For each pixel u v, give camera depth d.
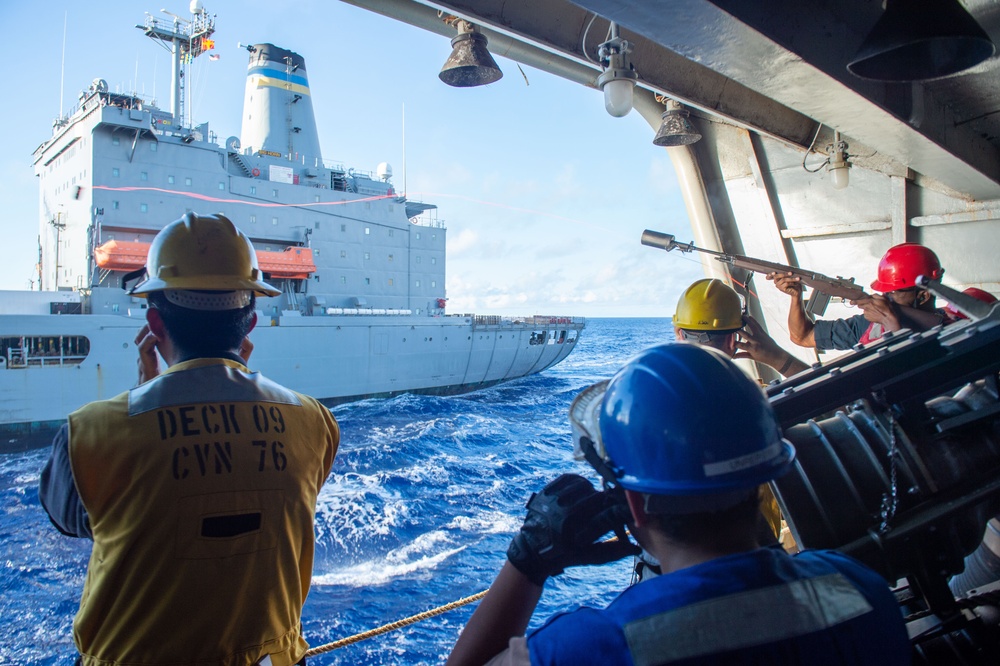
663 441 1.04
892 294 3.66
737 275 6.67
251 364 26.95
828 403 1.61
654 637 0.92
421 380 33.88
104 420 1.64
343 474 21.30
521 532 1.24
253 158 32.38
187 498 1.60
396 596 12.24
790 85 3.64
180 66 31.52
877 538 1.50
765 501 2.23
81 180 28.00
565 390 40.59
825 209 6.23
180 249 1.84
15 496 19.67
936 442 1.56
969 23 2.71
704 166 6.75
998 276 5.57
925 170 5.27
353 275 34.38
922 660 1.56
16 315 22.95
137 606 1.57
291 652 1.79
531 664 0.98
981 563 2.10
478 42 3.90
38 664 10.86
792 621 0.94
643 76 4.67
